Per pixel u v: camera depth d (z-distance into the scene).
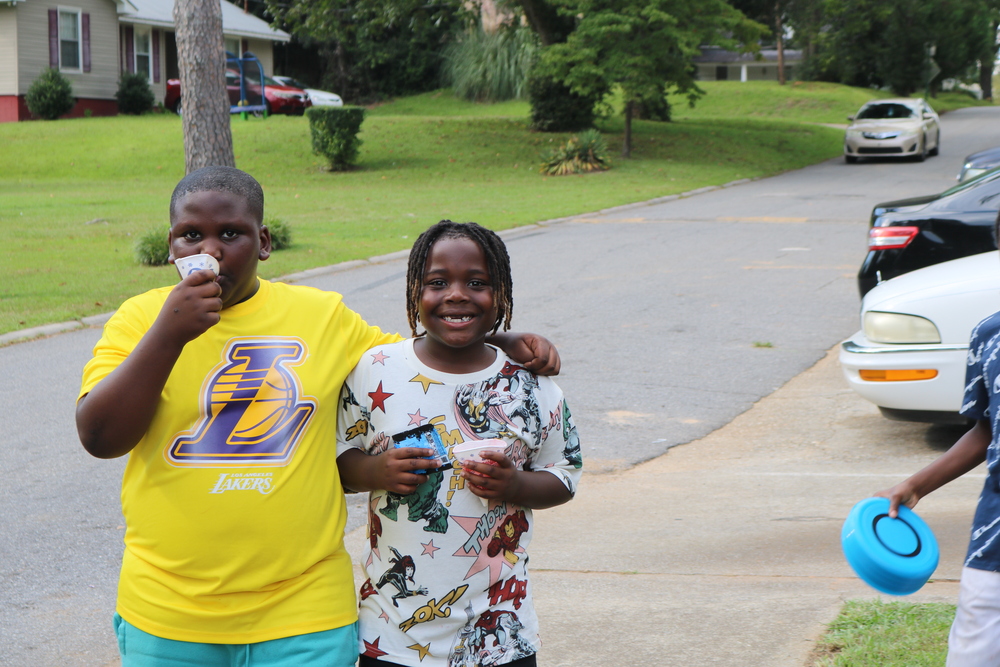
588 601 3.98
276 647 2.21
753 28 26.19
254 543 2.19
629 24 24.83
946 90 63.47
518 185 22.94
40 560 4.63
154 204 19.83
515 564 2.34
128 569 2.24
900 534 2.38
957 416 5.59
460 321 2.29
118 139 28.44
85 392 2.14
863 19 50.59
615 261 13.32
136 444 2.12
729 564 4.32
